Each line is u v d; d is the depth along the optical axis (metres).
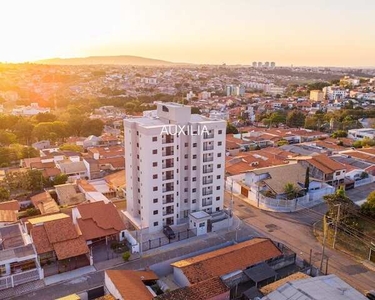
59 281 51.31
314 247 61.62
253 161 101.44
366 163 98.06
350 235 64.00
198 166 68.94
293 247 61.62
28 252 52.22
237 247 56.25
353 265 56.25
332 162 91.19
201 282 46.88
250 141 131.12
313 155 98.56
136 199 69.69
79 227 59.06
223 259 52.69
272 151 113.56
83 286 50.38
